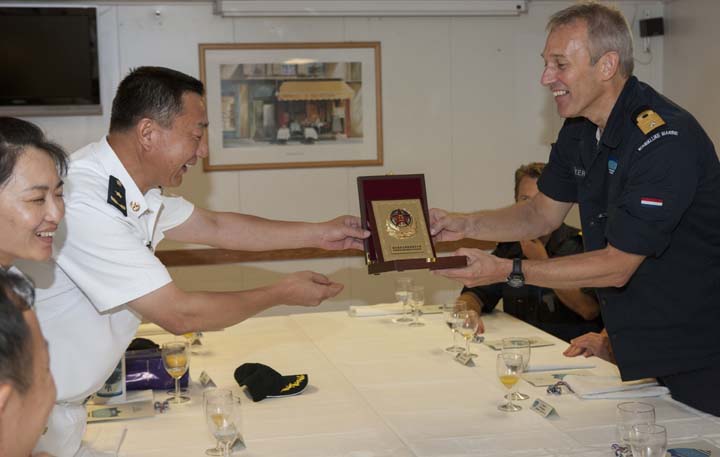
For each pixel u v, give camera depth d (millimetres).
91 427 2105
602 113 2299
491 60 5641
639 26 5742
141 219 2186
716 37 5203
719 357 2123
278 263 5516
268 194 5449
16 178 1524
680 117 2174
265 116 5383
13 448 926
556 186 2740
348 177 5535
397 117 5566
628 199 2139
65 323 1923
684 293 2160
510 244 3609
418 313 3195
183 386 2432
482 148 5695
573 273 2168
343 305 5602
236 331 3125
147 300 1993
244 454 1892
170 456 1904
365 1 5328
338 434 2002
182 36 5250
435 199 5680
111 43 5180
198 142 2168
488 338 2922
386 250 2635
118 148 2088
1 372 896
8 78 4977
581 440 1914
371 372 2527
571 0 5637
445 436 1964
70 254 1915
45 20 4977
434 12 5426
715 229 2162
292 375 2410
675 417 2064
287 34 5355
